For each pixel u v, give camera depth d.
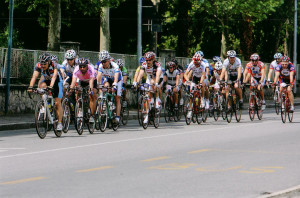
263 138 16.83
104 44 43.06
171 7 53.28
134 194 8.94
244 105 38.00
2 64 25.02
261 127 20.53
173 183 9.82
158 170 11.16
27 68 26.34
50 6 34.78
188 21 47.72
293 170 11.17
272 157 12.88
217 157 12.88
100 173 10.84
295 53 49.03
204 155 13.21
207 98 22.67
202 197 8.74
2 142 16.16
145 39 54.78
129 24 53.62
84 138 16.97
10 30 24.41
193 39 56.41
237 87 22.77
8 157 13.01
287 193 8.77
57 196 8.81
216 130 19.41
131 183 9.82
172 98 22.84
